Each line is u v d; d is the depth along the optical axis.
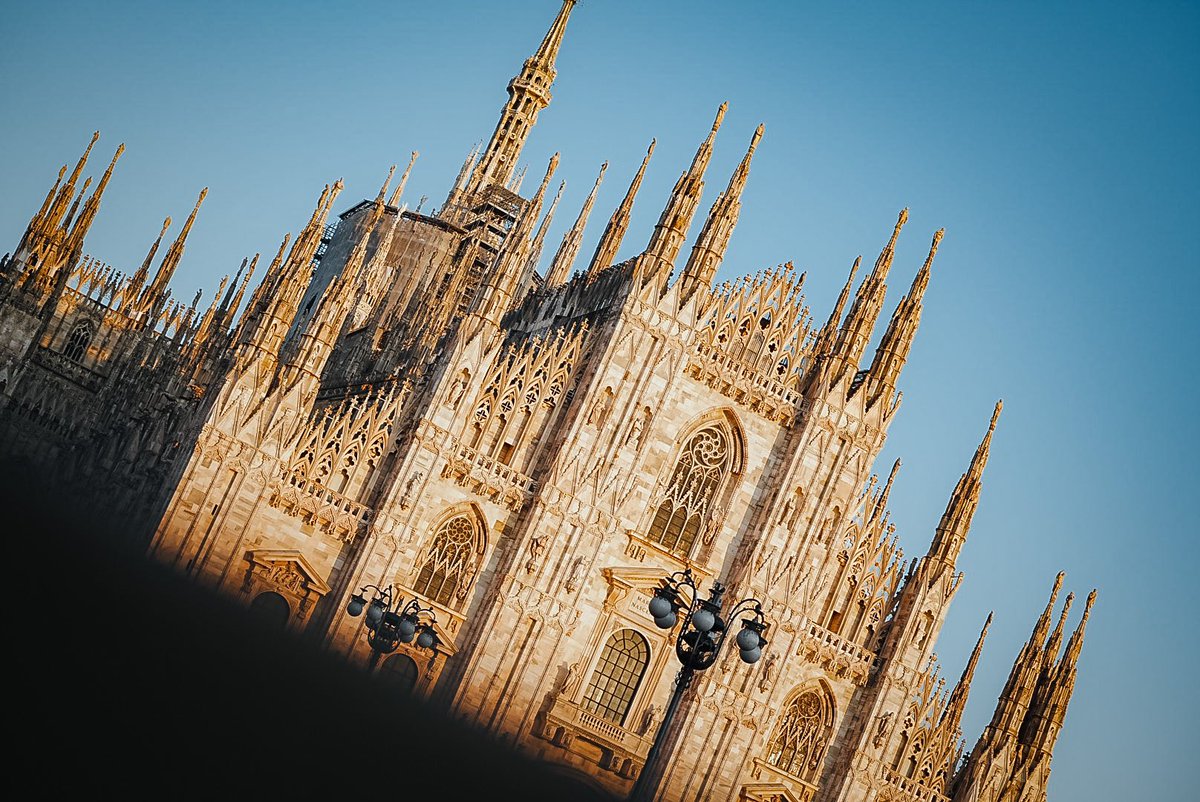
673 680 89.56
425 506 84.62
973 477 99.12
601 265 98.56
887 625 96.12
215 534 79.50
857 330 96.38
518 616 85.31
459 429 85.75
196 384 109.31
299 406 82.88
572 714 86.19
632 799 49.22
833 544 94.12
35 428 121.75
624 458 89.31
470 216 140.00
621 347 89.62
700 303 92.31
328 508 82.75
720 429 93.50
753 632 50.19
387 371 106.06
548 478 86.88
